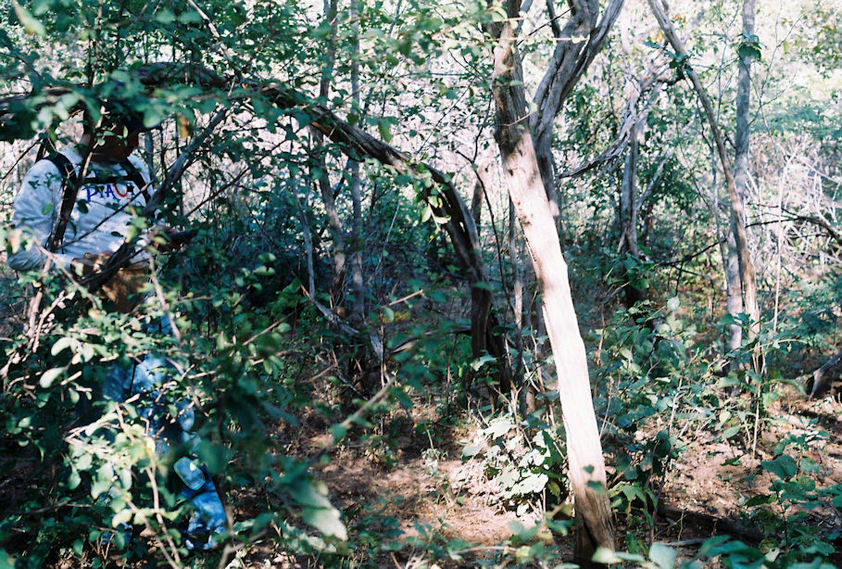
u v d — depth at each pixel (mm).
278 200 4418
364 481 4207
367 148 3484
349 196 5852
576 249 7883
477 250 3711
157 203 3023
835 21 8961
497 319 3979
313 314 3727
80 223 3215
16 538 3078
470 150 5977
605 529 2838
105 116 2740
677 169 9133
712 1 9266
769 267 6957
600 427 3895
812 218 5590
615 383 4250
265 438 1661
